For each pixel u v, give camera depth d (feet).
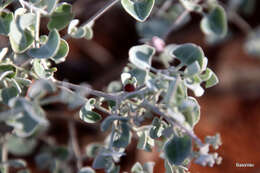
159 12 1.65
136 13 1.25
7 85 1.28
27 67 1.38
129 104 1.28
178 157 1.19
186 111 1.21
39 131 1.62
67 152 1.62
